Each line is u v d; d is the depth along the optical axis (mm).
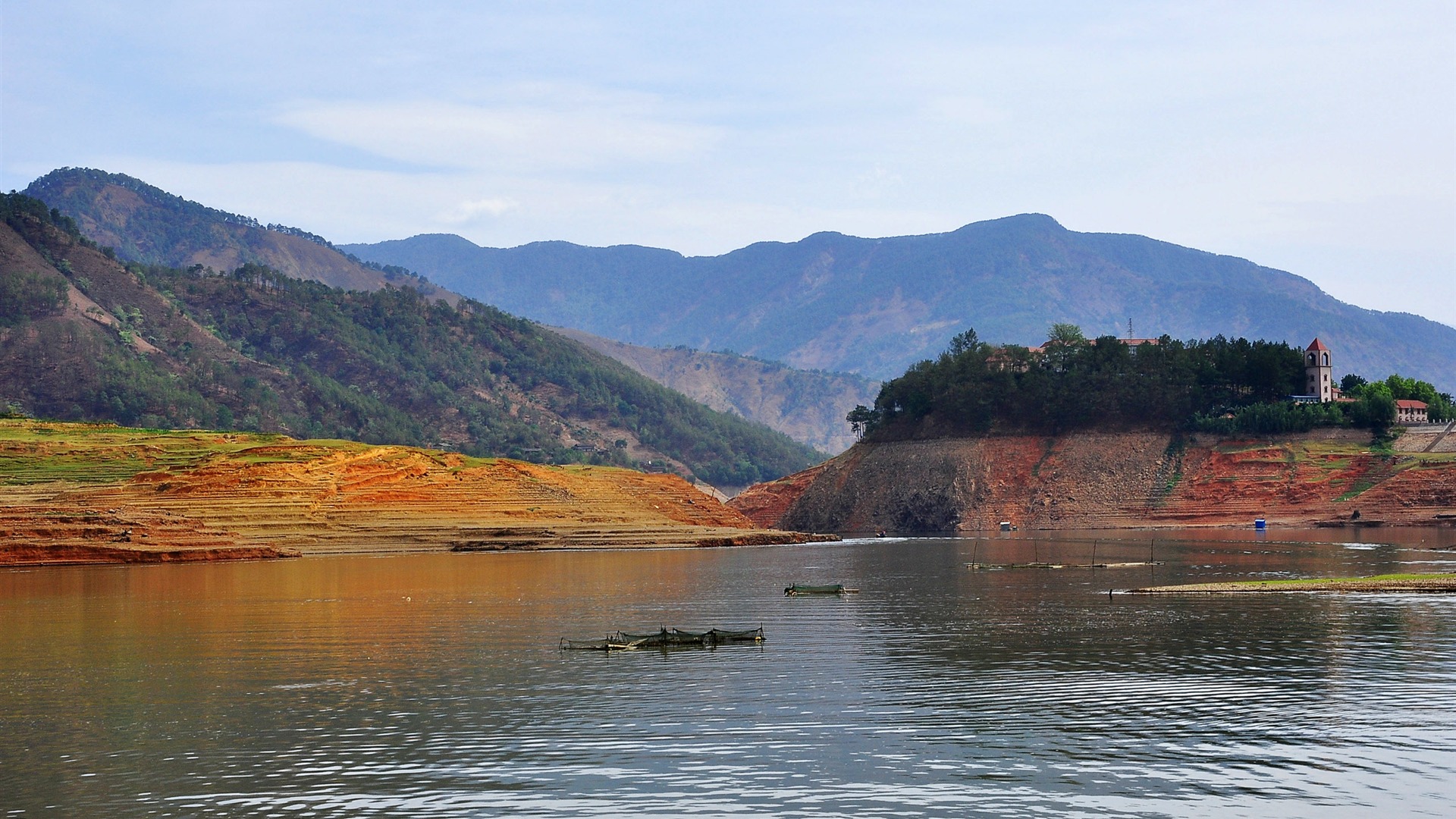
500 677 56625
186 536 147250
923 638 68750
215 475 169750
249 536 158125
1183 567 120625
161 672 58938
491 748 43312
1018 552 158875
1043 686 53281
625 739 44375
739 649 65188
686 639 67562
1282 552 144500
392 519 175000
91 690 54438
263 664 61125
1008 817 35906
